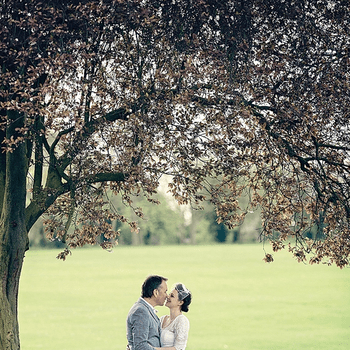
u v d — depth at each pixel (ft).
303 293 192.34
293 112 39.06
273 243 45.01
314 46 40.98
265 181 43.21
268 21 40.27
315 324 128.47
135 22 35.60
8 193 38.01
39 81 37.50
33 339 110.83
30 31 34.86
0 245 37.91
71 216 42.70
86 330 122.42
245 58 38.06
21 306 162.50
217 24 38.91
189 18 38.17
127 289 203.92
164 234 588.09
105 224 44.80
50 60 32.86
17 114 36.52
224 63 37.68
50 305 164.45
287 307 158.20
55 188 41.01
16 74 34.09
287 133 42.86
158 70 38.55
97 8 34.78
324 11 41.55
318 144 42.96
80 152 39.81
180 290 29.09
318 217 43.88
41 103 35.17
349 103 40.86
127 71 41.19
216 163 41.78
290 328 123.24
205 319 138.21
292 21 40.11
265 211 44.32
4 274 37.68
